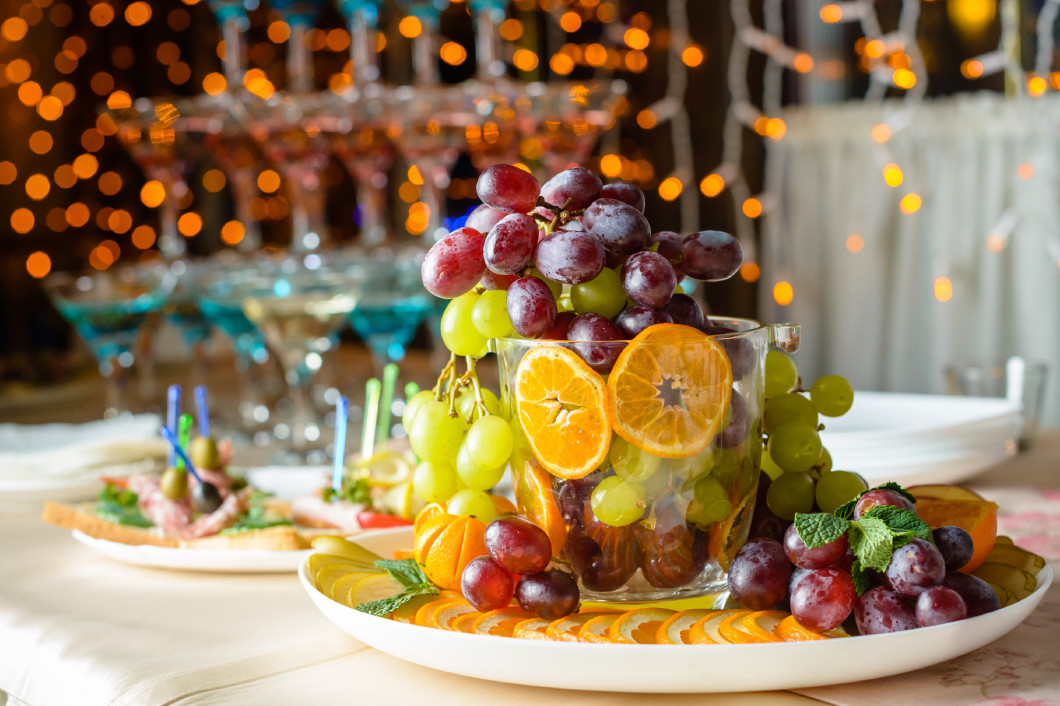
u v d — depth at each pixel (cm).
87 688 90
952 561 86
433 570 94
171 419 125
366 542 108
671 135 427
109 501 123
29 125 502
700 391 88
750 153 415
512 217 89
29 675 95
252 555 107
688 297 92
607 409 88
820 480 95
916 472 117
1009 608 86
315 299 177
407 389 112
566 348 88
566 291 93
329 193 479
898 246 377
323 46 471
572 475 89
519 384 90
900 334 378
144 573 110
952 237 362
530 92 201
